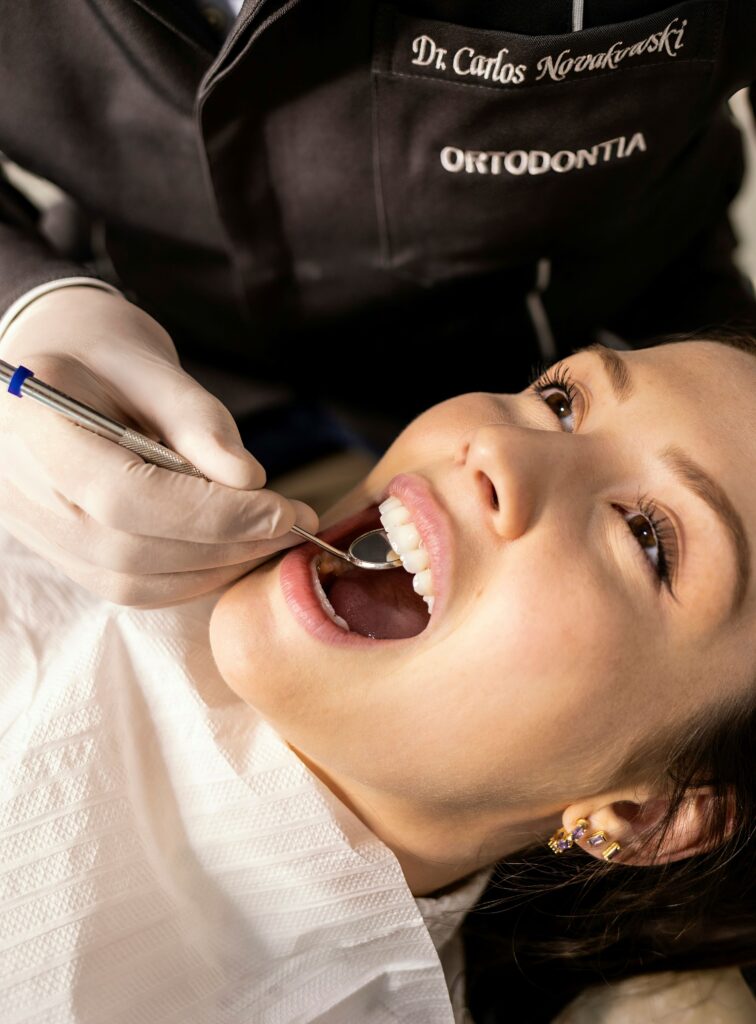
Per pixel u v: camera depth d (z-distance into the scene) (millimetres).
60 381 774
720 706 794
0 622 863
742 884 921
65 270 936
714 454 774
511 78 829
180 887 834
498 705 759
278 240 992
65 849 778
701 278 1212
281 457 1235
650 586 760
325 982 872
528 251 993
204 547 773
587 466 777
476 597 765
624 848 862
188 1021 814
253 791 828
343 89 867
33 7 874
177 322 1163
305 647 771
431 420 892
